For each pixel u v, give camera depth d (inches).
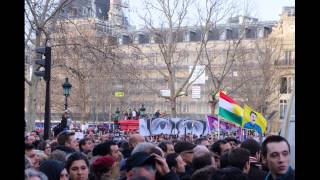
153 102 4072.3
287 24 3558.1
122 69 1835.6
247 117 699.4
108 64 1626.5
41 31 1366.9
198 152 320.8
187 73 3705.7
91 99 3570.4
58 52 1546.5
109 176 311.4
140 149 298.7
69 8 1524.4
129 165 238.1
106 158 313.0
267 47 3366.1
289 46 3513.8
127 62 2396.7
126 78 2127.2
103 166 309.6
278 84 3385.8
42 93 2923.2
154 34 2329.0
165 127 1190.9
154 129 1183.6
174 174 256.2
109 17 2568.9
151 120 1186.6
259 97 3088.1
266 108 3122.5
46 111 772.0
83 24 1712.6
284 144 233.1
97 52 1493.6
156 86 3809.1
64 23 1510.8
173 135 1173.7
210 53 3634.4
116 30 2613.2
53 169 290.5
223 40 3597.4
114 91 3528.5
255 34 3737.7
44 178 234.5
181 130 1202.0
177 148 380.5
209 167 257.8
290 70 3420.3
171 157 327.6
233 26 3627.0
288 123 411.8
